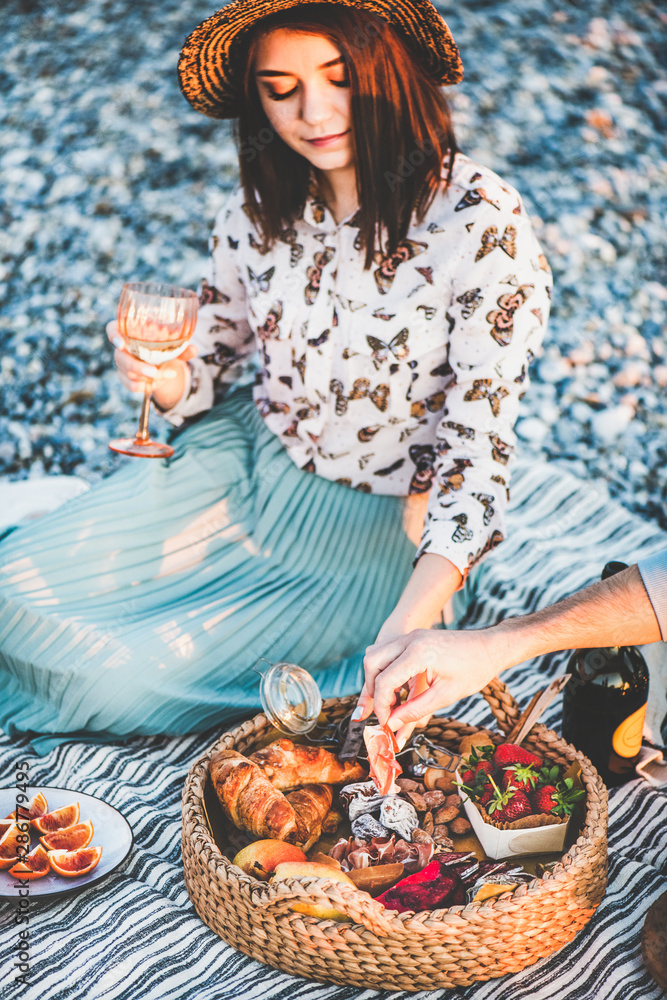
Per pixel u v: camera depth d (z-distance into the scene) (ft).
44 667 6.92
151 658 6.82
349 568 7.46
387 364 6.86
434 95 6.39
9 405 12.96
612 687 6.31
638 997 4.89
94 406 12.94
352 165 6.61
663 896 5.28
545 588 8.98
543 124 17.94
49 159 17.28
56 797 5.93
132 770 6.79
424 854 5.14
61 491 9.92
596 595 5.22
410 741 6.00
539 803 5.28
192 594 7.39
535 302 6.60
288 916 4.77
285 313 7.11
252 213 7.12
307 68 6.04
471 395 6.54
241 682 7.21
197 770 5.60
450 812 5.51
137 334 6.44
